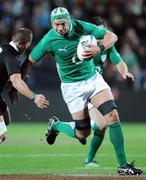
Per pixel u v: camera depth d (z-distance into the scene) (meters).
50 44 22.69
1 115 23.58
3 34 56.25
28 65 23.42
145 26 59.97
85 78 23.17
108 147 35.53
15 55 22.44
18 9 58.38
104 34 22.48
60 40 22.52
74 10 58.28
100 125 25.41
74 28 22.42
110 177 20.86
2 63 22.41
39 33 56.09
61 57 22.89
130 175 21.48
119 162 22.22
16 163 27.31
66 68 23.20
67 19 22.12
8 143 38.12
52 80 54.84
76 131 24.69
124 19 59.66
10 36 56.22
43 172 23.91
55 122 25.81
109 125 22.33
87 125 24.20
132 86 55.81
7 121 24.61
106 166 26.03
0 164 26.94
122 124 55.38
